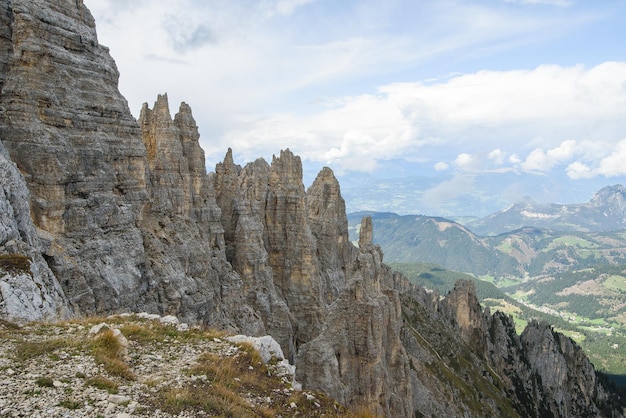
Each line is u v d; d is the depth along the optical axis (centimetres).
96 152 4947
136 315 3925
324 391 6062
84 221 4722
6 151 4225
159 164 6719
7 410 2033
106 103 5228
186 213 7012
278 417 2625
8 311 3272
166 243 6162
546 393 18788
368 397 6644
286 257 9838
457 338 16962
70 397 2253
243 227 8525
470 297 18550
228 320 6944
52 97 4622
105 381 2462
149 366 2875
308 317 9575
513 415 14800
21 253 3744
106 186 5091
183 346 3306
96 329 3200
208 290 6544
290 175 10238
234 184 8988
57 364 2611
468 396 12862
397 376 7806
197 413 2339
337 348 6675
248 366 3169
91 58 5228
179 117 7488
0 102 4544
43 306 3553
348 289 6988
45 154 4406
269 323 8325
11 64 4606
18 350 2714
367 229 9288
